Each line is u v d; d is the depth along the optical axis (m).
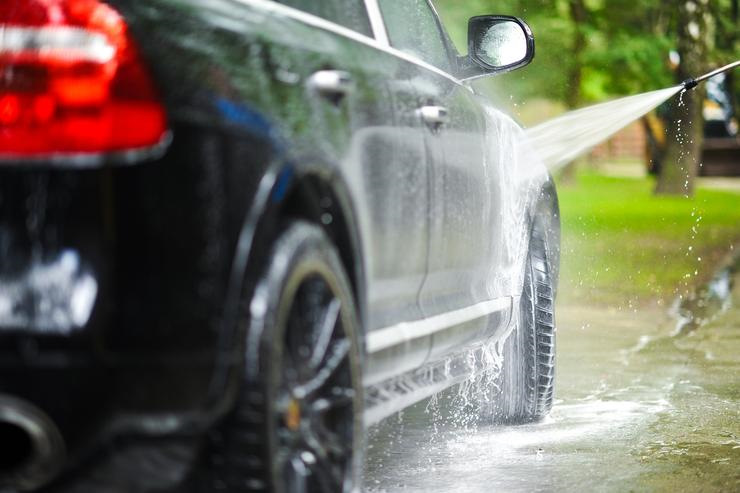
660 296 30.22
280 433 7.47
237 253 6.95
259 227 7.11
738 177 98.19
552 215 14.37
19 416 6.52
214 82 7.10
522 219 13.16
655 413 15.00
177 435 6.82
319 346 7.98
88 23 6.82
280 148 7.36
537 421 14.13
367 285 8.88
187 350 6.74
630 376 18.05
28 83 6.70
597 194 72.81
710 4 64.50
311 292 7.87
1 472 6.66
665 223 52.56
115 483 6.88
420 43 11.52
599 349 21.12
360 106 8.81
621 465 12.11
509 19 12.45
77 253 6.60
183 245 6.77
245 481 7.14
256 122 7.25
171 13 7.17
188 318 6.75
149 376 6.66
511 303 12.83
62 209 6.62
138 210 6.72
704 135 99.06
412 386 10.44
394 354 9.52
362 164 8.69
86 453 6.62
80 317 6.51
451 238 10.73
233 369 6.93
